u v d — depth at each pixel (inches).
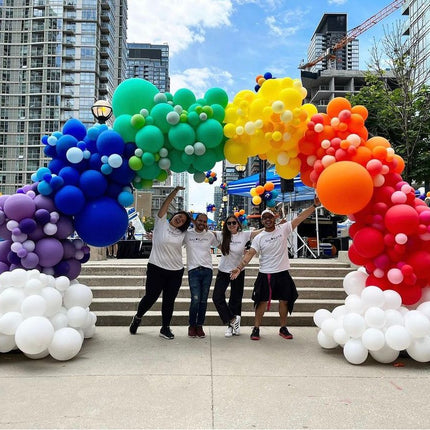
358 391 137.8
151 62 7426.2
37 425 110.5
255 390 137.7
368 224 181.3
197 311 214.4
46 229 180.9
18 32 3644.2
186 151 183.6
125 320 242.1
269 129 183.2
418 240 172.6
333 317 187.0
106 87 3868.1
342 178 166.4
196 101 194.2
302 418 116.4
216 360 172.1
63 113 3644.2
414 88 498.3
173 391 135.9
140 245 525.0
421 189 202.5
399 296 169.5
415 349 162.6
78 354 179.9
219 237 223.8
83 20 3641.7
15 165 3646.7
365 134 187.2
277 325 246.2
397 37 502.9
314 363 170.1
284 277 209.3
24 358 172.7
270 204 270.5
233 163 202.2
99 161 184.5
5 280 167.2
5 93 3644.2
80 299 183.8
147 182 200.4
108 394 133.0
